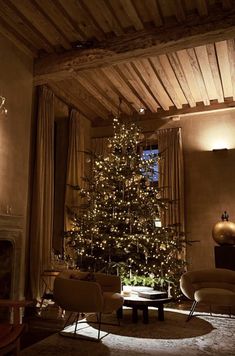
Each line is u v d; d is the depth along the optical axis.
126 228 6.05
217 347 3.51
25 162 5.16
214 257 6.57
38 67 5.48
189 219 6.94
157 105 7.46
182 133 7.36
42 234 5.56
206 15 4.56
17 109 5.04
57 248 6.63
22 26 4.83
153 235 5.88
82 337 3.80
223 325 4.35
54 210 6.86
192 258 6.78
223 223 6.18
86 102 7.31
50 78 5.48
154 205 6.17
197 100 7.14
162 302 4.39
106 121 7.99
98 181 6.41
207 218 6.82
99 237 5.91
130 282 5.72
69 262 6.12
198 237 6.81
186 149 7.26
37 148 5.66
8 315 4.48
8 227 4.63
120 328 4.18
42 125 5.84
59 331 4.04
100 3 4.36
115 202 6.06
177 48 4.76
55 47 5.36
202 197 6.93
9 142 4.80
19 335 2.64
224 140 6.99
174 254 6.31
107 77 6.26
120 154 6.37
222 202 6.77
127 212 6.01
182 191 6.95
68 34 5.03
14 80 5.01
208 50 5.34
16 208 4.86
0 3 4.38
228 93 6.84
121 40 5.01
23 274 5.05
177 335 3.91
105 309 3.86
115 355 3.27
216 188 6.87
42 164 5.72
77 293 3.80
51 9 4.50
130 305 4.34
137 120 7.28
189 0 4.35
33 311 5.01
